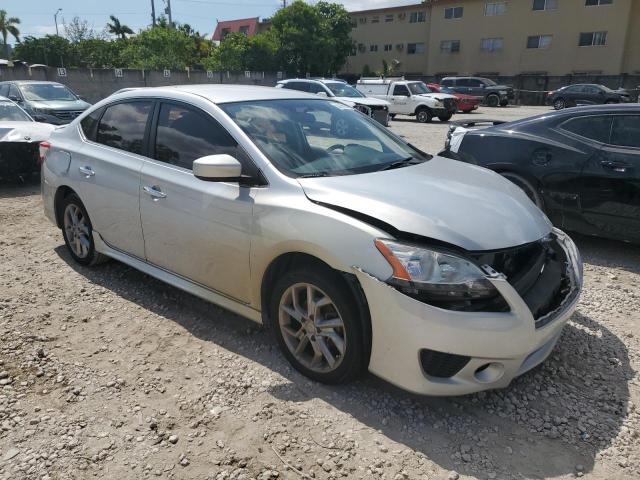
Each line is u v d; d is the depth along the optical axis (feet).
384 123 58.08
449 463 8.12
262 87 13.98
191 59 159.94
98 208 13.96
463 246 8.51
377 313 8.58
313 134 11.92
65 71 89.45
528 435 8.77
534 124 18.24
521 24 137.80
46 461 8.08
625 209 16.10
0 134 25.79
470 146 19.21
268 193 10.10
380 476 7.85
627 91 100.68
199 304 13.37
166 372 10.42
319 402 9.48
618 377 10.43
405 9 162.91
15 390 9.76
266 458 8.18
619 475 7.93
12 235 19.11
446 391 8.48
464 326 8.11
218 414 9.18
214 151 11.21
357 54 178.29
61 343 11.46
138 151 12.96
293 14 152.15
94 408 9.32
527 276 9.09
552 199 17.47
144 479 7.76
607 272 15.98
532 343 8.56
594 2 126.72
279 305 10.14
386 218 8.79
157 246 12.45
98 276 15.10
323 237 9.04
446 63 153.48
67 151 15.01
